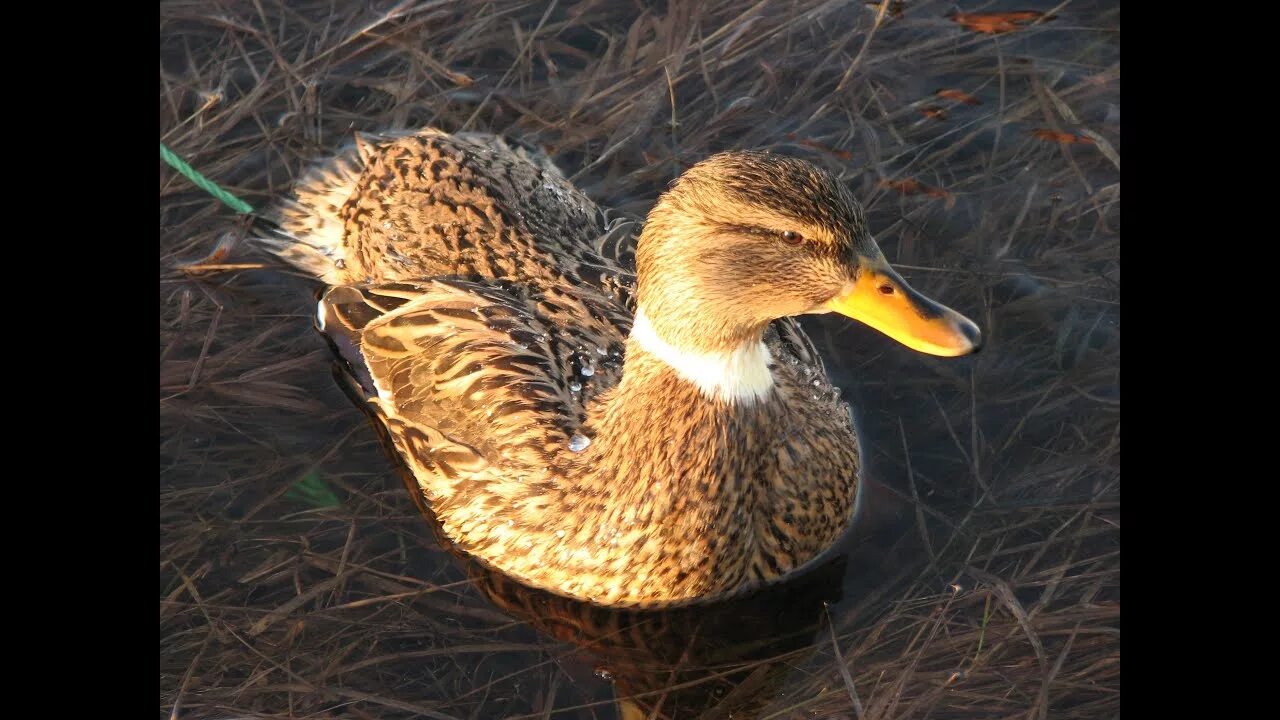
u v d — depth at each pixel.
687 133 10.56
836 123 10.50
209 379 9.05
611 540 7.32
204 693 7.30
